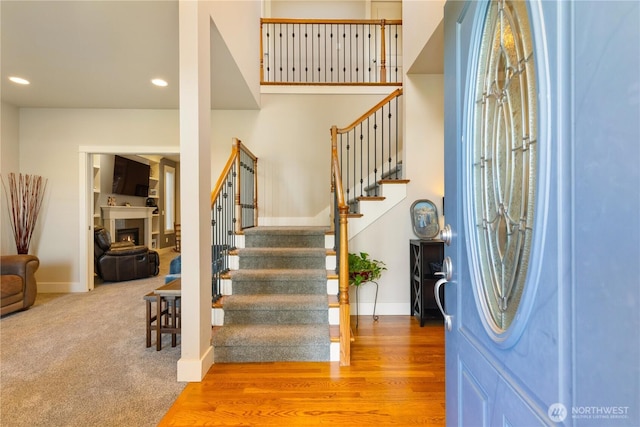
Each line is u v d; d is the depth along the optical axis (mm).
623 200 425
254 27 3752
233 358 2195
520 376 646
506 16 755
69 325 2963
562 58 523
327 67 5430
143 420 1601
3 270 3340
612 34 437
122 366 2150
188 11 1945
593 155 469
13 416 1626
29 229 4055
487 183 853
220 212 2916
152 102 3992
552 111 546
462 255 975
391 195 3201
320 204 4188
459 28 1000
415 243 3004
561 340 522
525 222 665
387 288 3223
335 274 2711
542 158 563
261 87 4164
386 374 2041
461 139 979
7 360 2240
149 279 5129
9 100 3938
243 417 1621
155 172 8352
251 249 3008
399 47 5332
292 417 1621
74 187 4266
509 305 725
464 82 956
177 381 1955
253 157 3934
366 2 5508
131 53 2727
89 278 4340
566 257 517
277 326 2396
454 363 1036
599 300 460
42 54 2734
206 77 2072
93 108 4230
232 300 2502
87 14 2178
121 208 6586
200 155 1979
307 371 2078
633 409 413
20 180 4090
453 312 1044
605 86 448
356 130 4188
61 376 2018
